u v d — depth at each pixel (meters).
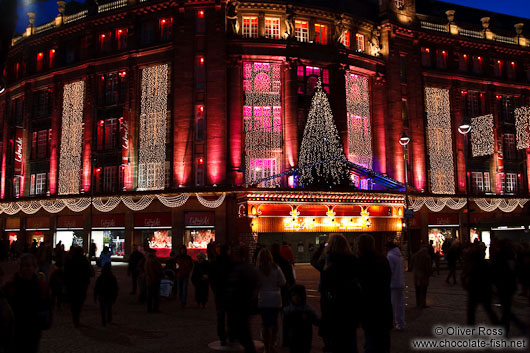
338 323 7.23
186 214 38.25
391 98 44.88
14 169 46.47
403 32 46.53
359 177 41.62
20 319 6.69
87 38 45.06
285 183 39.56
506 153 50.50
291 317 8.00
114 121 43.06
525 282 14.27
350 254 7.52
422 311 14.95
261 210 35.69
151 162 40.22
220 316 10.59
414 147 45.59
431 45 48.47
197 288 16.58
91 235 38.19
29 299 6.79
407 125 45.78
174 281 19.17
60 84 45.94
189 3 39.97
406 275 29.16
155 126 40.44
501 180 49.19
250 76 40.34
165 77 40.62
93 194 40.97
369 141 43.53
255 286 8.87
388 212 39.84
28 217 46.22
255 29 41.41
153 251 15.75
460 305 16.30
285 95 40.25
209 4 39.81
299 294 8.03
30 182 47.31
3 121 52.16
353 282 7.34
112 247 41.06
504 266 11.07
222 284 10.48
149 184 40.25
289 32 41.09
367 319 7.63
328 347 8.16
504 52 51.69
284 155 39.91
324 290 7.46
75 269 13.07
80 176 43.75
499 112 50.78
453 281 24.66
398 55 46.03
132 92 41.78
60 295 15.97
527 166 50.81
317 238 39.50
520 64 52.56
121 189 41.47
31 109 47.97
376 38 45.59
